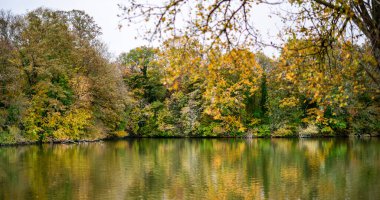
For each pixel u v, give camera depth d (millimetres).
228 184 19219
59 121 43625
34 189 17672
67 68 45594
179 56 7691
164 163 26578
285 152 33844
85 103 45594
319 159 28500
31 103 40281
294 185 18906
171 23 7508
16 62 39156
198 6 7691
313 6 8734
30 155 30141
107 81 47531
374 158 28828
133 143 46438
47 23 43562
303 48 8648
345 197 16328
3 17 40188
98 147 38938
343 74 9492
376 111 49000
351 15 7223
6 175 21047
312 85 9133
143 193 17156
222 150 36312
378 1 6992
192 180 20203
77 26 49031
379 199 15930
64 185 18547
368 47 8445
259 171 23062
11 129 38438
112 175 21438
